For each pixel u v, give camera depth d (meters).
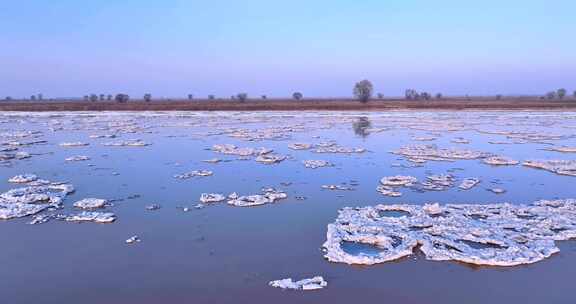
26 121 54.78
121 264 12.28
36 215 16.31
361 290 10.78
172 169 24.72
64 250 13.20
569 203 17.09
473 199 18.33
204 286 11.03
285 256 12.77
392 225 14.70
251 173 23.59
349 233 14.23
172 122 53.16
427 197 18.70
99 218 15.80
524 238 13.60
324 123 51.72
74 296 10.59
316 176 22.83
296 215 16.39
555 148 31.03
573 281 11.14
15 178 21.61
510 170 24.12
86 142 35.25
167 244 13.67
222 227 15.16
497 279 11.32
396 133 41.31
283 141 36.06
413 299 10.38
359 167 25.08
